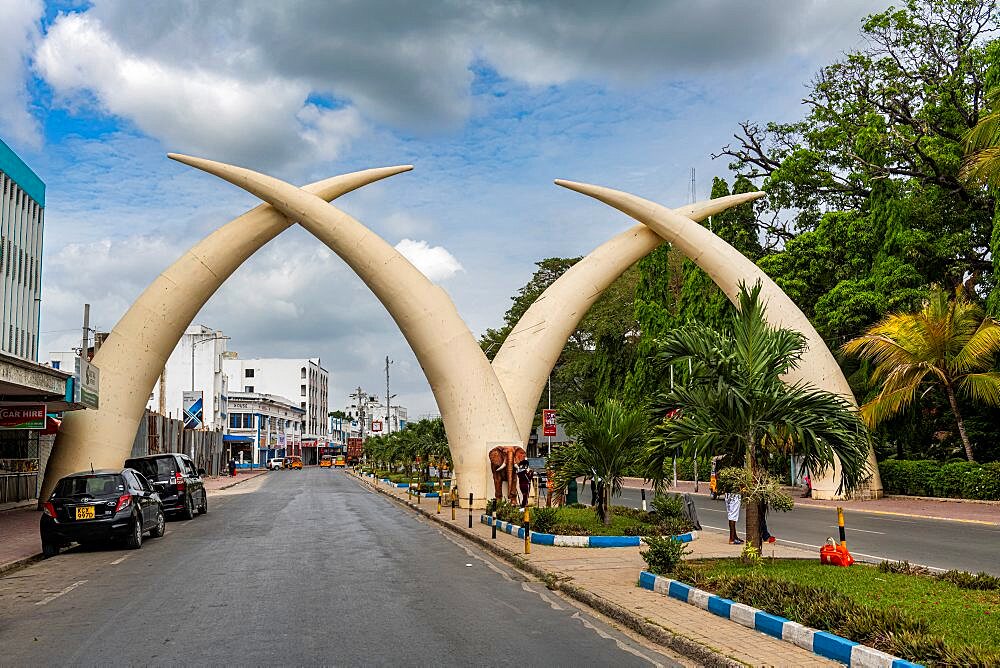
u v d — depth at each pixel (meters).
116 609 9.89
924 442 34.31
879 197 34.38
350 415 182.12
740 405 11.44
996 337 26.36
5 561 14.52
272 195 30.03
